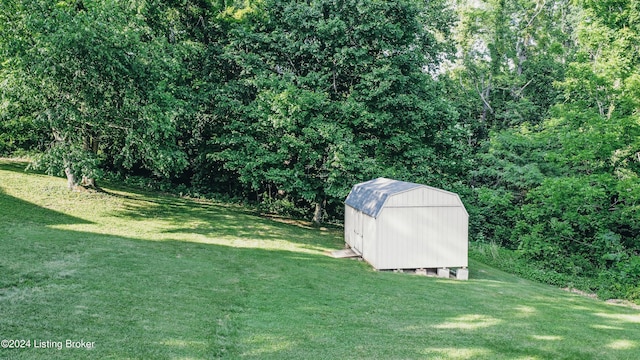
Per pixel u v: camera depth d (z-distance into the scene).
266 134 19.44
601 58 19.17
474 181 24.97
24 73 13.09
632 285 14.18
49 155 13.67
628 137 15.98
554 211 17.28
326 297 9.55
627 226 17.12
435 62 23.33
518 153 21.58
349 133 18.28
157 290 8.58
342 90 21.12
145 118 14.49
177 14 19.94
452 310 9.34
